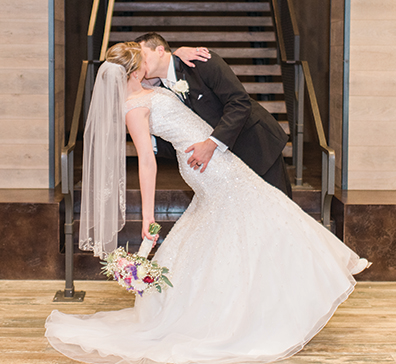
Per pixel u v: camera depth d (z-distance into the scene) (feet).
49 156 13.29
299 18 19.86
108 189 8.64
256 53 18.43
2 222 11.56
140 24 19.48
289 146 15.33
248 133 9.64
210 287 8.13
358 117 13.43
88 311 10.14
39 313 9.97
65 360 8.14
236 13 22.65
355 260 9.04
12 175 13.34
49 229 11.60
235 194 8.44
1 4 12.73
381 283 11.73
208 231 8.44
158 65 9.02
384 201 11.97
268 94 18.86
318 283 7.99
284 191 9.92
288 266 8.01
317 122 11.71
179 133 8.46
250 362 7.68
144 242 8.13
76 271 11.70
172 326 8.28
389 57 13.21
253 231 8.14
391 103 13.39
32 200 11.75
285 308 7.89
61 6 13.83
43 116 13.17
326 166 11.12
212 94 9.19
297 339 7.82
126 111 8.20
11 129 13.19
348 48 13.21
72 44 18.80
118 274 7.67
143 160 8.09
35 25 12.83
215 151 8.62
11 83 13.01
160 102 8.39
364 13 13.09
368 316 9.95
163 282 8.48
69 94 18.88
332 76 14.43
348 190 13.52
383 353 8.49
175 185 13.55
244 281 7.97
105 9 19.53
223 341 7.85
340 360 8.25
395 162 13.57
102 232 8.72
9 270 11.71
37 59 12.94
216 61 9.00
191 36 19.16
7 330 9.21
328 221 10.78
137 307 8.96
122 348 8.10
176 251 8.81
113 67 8.13
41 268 11.72
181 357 7.72
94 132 8.74
